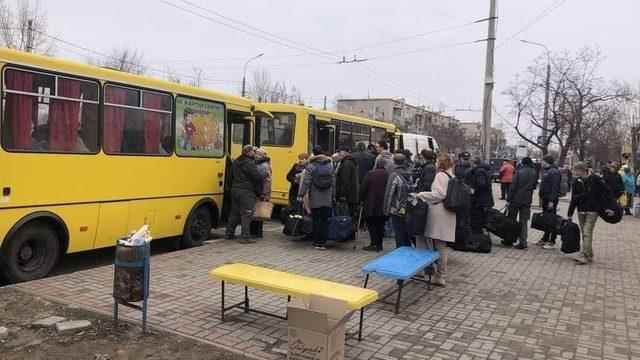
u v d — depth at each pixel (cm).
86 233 763
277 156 1428
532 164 1120
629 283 834
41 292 642
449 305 678
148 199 867
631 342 565
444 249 767
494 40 1697
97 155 773
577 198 1001
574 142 3019
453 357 506
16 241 673
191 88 958
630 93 2952
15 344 492
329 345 434
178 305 618
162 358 472
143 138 855
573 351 534
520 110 2820
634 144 3016
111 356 472
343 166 1069
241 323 568
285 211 1105
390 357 500
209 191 1012
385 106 9888
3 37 2712
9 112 655
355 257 948
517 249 1120
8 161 655
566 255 1069
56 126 714
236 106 1087
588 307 693
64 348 486
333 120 1578
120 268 515
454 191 736
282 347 507
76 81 741
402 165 903
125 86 819
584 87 2659
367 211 995
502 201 2373
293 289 509
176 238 1000
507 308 675
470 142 8819
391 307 659
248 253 938
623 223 1747
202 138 991
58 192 718
